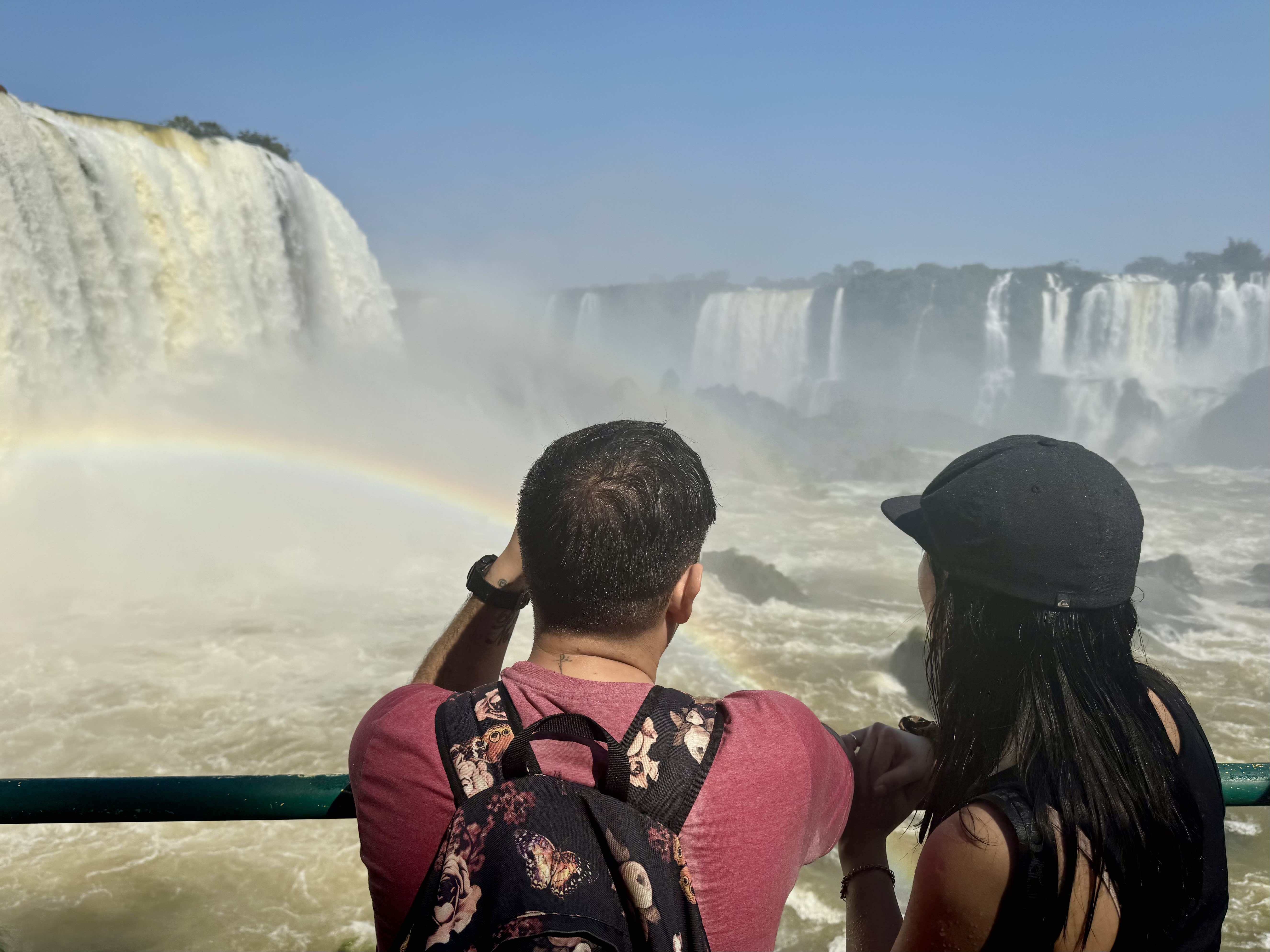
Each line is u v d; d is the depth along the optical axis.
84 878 6.30
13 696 9.91
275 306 25.70
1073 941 1.12
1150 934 1.15
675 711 1.17
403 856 1.12
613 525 1.21
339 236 30.23
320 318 28.81
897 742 1.45
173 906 6.03
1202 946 1.22
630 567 1.21
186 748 8.74
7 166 16.92
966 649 1.25
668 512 1.23
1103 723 1.15
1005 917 1.11
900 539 19.11
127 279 20.30
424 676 1.54
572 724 1.09
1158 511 23.23
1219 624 12.73
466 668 1.54
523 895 0.99
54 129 18.41
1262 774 1.53
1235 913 5.91
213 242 23.12
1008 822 1.12
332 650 11.77
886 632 12.13
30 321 17.38
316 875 6.39
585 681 1.20
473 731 1.14
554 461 1.30
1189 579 14.58
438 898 1.02
